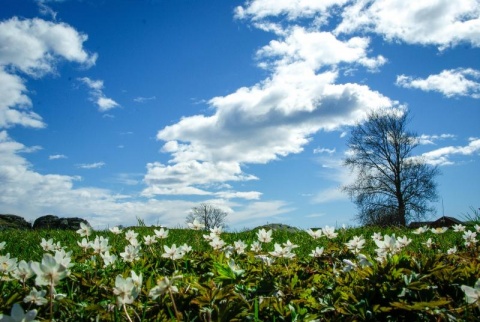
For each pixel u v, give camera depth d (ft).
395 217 118.32
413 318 9.07
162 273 13.94
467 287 8.35
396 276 10.14
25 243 24.91
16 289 10.32
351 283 10.65
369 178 123.75
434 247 20.24
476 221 32.50
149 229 31.96
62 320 8.90
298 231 33.58
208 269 14.37
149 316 9.08
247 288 10.97
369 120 125.18
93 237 28.50
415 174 118.83
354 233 30.53
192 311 9.16
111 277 12.53
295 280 11.05
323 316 9.42
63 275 8.25
